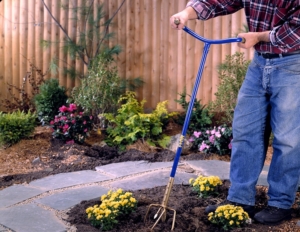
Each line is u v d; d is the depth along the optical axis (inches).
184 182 175.3
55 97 290.7
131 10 299.9
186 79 287.9
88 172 193.5
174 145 245.9
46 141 245.0
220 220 133.3
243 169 140.3
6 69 343.3
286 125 131.6
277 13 127.4
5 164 216.1
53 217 141.1
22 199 158.7
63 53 324.8
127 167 199.5
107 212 130.6
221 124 251.4
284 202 136.8
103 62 279.4
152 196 158.9
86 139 257.9
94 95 272.5
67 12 321.4
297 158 133.3
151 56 297.0
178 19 134.4
